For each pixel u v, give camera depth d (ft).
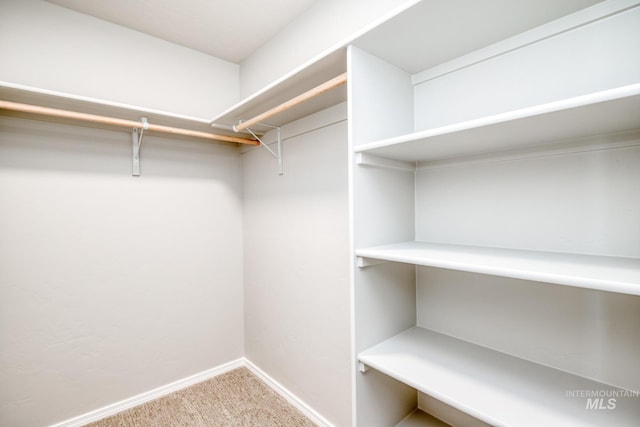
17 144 5.06
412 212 4.23
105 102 4.88
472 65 3.59
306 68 3.85
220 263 7.41
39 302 5.25
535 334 3.27
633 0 2.59
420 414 4.24
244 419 5.74
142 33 6.25
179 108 6.73
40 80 5.20
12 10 4.98
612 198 2.81
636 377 2.71
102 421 5.70
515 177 3.37
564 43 2.96
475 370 3.13
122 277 6.07
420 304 4.26
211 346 7.27
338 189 5.24
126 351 6.12
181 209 6.81
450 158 3.85
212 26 6.08
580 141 2.92
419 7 2.69
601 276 2.09
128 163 6.12
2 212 4.95
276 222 6.63
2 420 4.97
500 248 3.47
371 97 3.52
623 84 2.67
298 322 6.12
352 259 3.38
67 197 5.50
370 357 3.39
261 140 6.98
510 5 2.70
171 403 6.23
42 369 5.28
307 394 5.93
